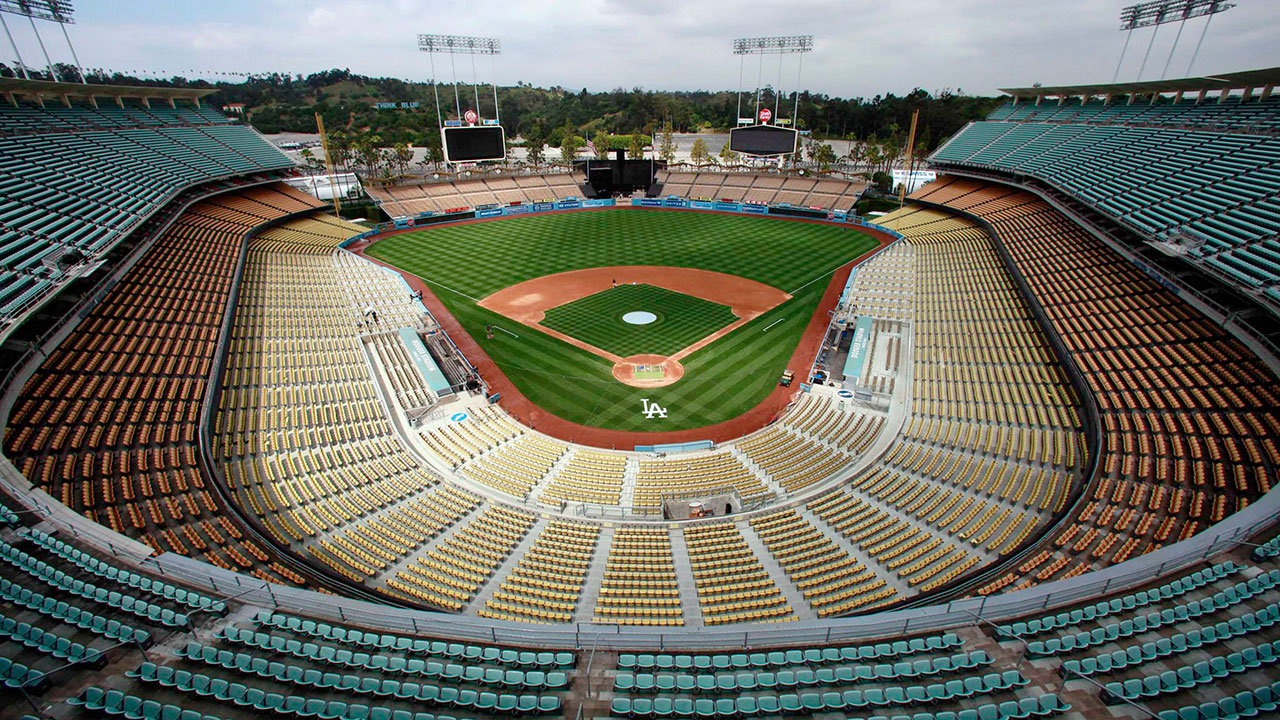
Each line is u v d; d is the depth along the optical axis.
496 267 70.31
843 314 50.75
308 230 77.31
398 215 90.06
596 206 102.94
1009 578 20.91
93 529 20.53
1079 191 56.75
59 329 33.97
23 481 23.36
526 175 108.38
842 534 25.89
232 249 58.66
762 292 61.69
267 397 36.56
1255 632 15.60
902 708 14.24
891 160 114.31
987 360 40.22
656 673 15.67
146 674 14.33
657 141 173.00
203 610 17.12
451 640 16.73
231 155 78.06
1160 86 64.81
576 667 15.62
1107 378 33.56
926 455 31.56
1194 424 28.33
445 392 40.94
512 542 25.83
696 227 88.69
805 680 15.04
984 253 60.69
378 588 22.09
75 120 65.25
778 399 41.50
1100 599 17.48
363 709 13.95
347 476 30.36
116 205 49.19
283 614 17.52
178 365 36.06
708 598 21.81
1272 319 33.53
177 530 23.48
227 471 29.39
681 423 39.03
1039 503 26.19
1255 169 45.50
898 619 16.92
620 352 48.78
